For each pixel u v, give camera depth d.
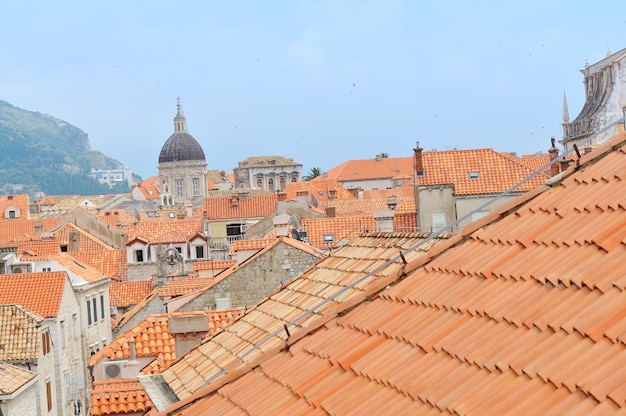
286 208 127.31
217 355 25.88
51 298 84.88
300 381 15.05
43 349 77.12
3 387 65.44
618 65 147.38
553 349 11.49
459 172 85.69
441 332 13.58
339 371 14.66
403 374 13.21
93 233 159.38
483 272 14.27
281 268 53.22
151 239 139.12
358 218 95.31
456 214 84.38
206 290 53.28
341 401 13.62
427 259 16.34
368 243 29.09
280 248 53.38
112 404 37.88
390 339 14.53
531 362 11.52
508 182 84.38
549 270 13.00
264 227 127.31
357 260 27.64
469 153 87.75
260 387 16.09
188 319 33.59
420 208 85.12
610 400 10.13
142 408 37.78
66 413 85.31
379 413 12.71
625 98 148.12
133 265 133.12
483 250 15.00
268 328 25.50
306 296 26.84
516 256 14.06
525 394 11.12
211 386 17.47
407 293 15.59
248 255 63.50
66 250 144.88
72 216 160.00
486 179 85.44
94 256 135.88
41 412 74.44
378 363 13.98
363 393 13.52
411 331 14.22
